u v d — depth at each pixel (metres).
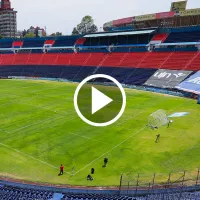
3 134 41.91
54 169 31.14
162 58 89.12
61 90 77.12
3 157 34.16
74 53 113.56
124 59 97.62
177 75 78.06
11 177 29.28
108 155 34.16
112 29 121.25
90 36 109.31
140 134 40.81
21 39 132.75
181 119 47.12
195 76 56.16
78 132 42.34
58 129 43.75
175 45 91.25
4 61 122.62
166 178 28.02
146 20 105.56
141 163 31.81
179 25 104.31
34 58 119.25
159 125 43.34
